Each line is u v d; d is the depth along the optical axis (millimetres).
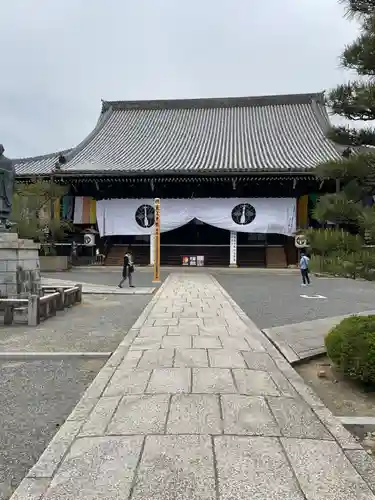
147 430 3727
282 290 18156
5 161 12203
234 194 33500
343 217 5473
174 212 33469
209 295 14578
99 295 15789
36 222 27859
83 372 6082
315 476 2998
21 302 9742
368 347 5227
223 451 3336
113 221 34031
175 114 44312
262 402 4426
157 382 5031
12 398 5008
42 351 7172
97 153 37406
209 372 5441
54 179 31750
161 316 9969
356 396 5266
